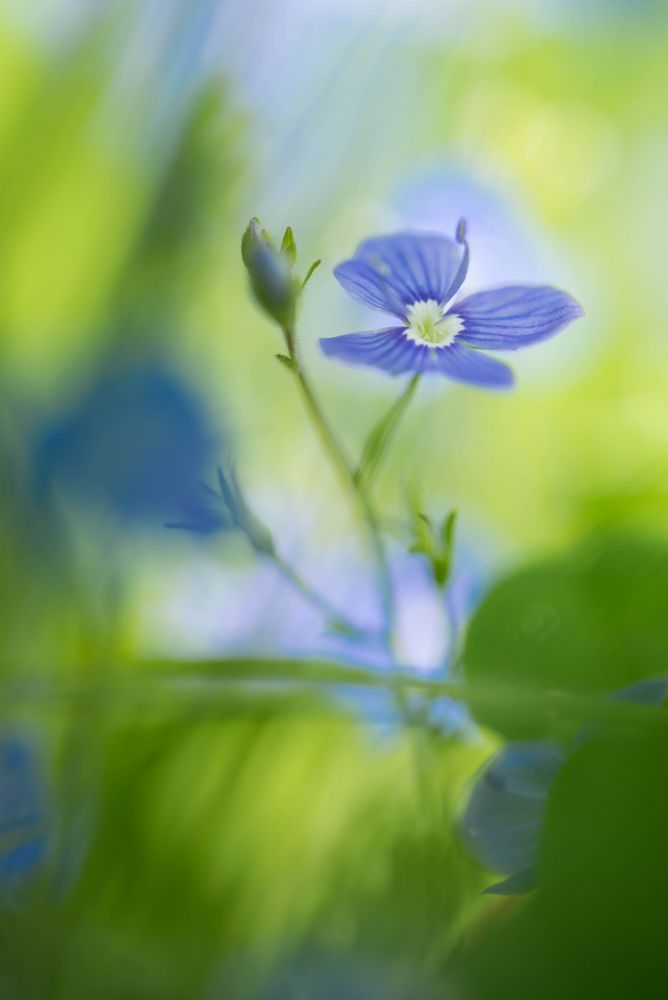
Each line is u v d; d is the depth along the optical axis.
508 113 0.17
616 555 0.13
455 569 0.14
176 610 0.14
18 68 0.16
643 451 0.15
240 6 0.16
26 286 0.15
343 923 0.13
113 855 0.13
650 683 0.13
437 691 0.13
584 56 0.18
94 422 0.15
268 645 0.14
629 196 0.17
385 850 0.13
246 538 0.13
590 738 0.12
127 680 0.13
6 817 0.13
